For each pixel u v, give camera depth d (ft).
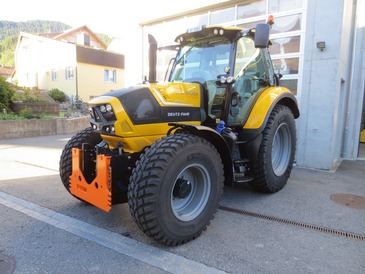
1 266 8.25
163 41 28.58
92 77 85.35
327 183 16.83
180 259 8.68
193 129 10.00
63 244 9.52
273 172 14.46
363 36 23.35
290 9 20.70
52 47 87.86
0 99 43.39
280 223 11.32
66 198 13.74
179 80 13.84
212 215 10.37
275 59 21.61
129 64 30.83
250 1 22.61
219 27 12.32
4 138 35.24
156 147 9.21
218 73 12.91
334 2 18.62
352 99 24.04
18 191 14.74
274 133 14.25
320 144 19.99
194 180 10.32
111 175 9.60
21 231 10.41
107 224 11.00
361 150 28.17
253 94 14.26
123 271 8.09
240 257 8.82
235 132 13.55
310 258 8.82
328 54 19.12
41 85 94.38
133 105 10.14
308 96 20.12
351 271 8.18
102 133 10.53
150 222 8.75
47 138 35.94
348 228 10.93
